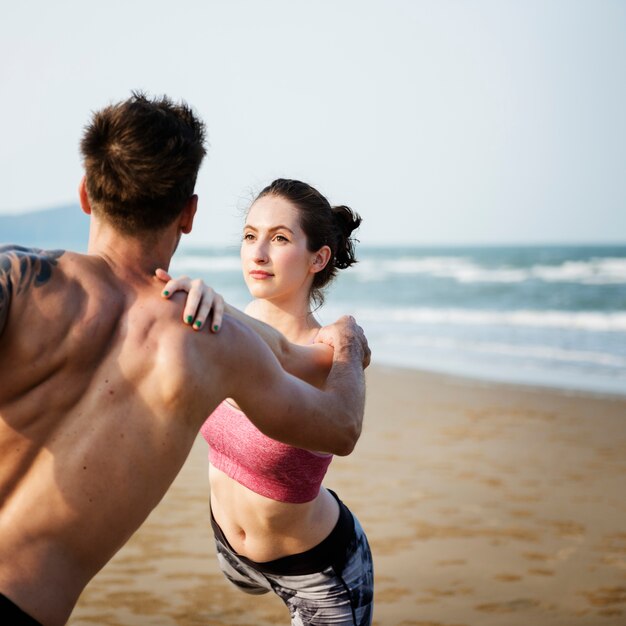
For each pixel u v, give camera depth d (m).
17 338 1.51
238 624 3.67
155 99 1.74
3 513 1.50
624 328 20.27
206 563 4.43
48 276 1.56
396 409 9.51
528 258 63.31
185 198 1.68
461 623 3.73
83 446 1.52
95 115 1.67
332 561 2.30
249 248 2.44
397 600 3.99
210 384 1.62
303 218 2.43
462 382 11.76
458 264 53.59
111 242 1.67
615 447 7.50
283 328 2.48
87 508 1.51
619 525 5.19
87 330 1.56
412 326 22.03
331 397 1.88
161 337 1.60
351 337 2.18
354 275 45.88
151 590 4.04
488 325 21.89
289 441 1.82
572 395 10.48
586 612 3.87
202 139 1.74
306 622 2.37
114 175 1.61
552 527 5.14
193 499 5.63
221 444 2.23
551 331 20.00
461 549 4.72
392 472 6.50
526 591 4.12
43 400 1.52
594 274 38.06
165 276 1.68
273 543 2.28
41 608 1.47
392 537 4.92
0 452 1.51
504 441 7.73
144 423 1.55
